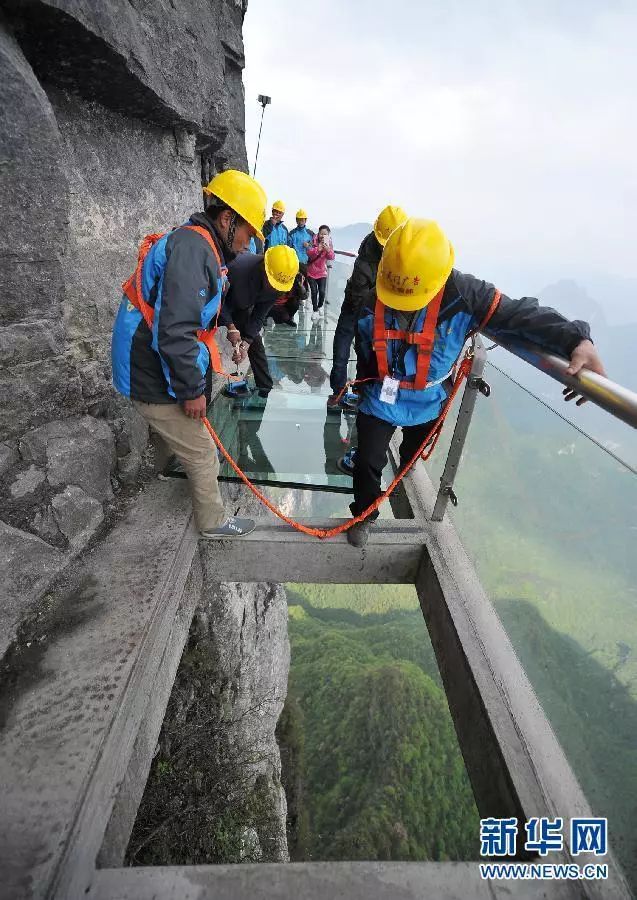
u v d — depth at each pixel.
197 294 1.76
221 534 2.53
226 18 7.00
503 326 1.86
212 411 4.09
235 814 3.65
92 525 2.44
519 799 1.45
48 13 1.84
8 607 1.86
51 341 2.20
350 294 2.96
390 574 2.74
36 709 1.58
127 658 1.78
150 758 1.74
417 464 3.43
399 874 1.26
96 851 1.25
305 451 3.70
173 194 3.69
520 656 1.91
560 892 1.25
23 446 2.17
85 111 2.65
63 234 2.09
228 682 4.56
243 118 8.48
